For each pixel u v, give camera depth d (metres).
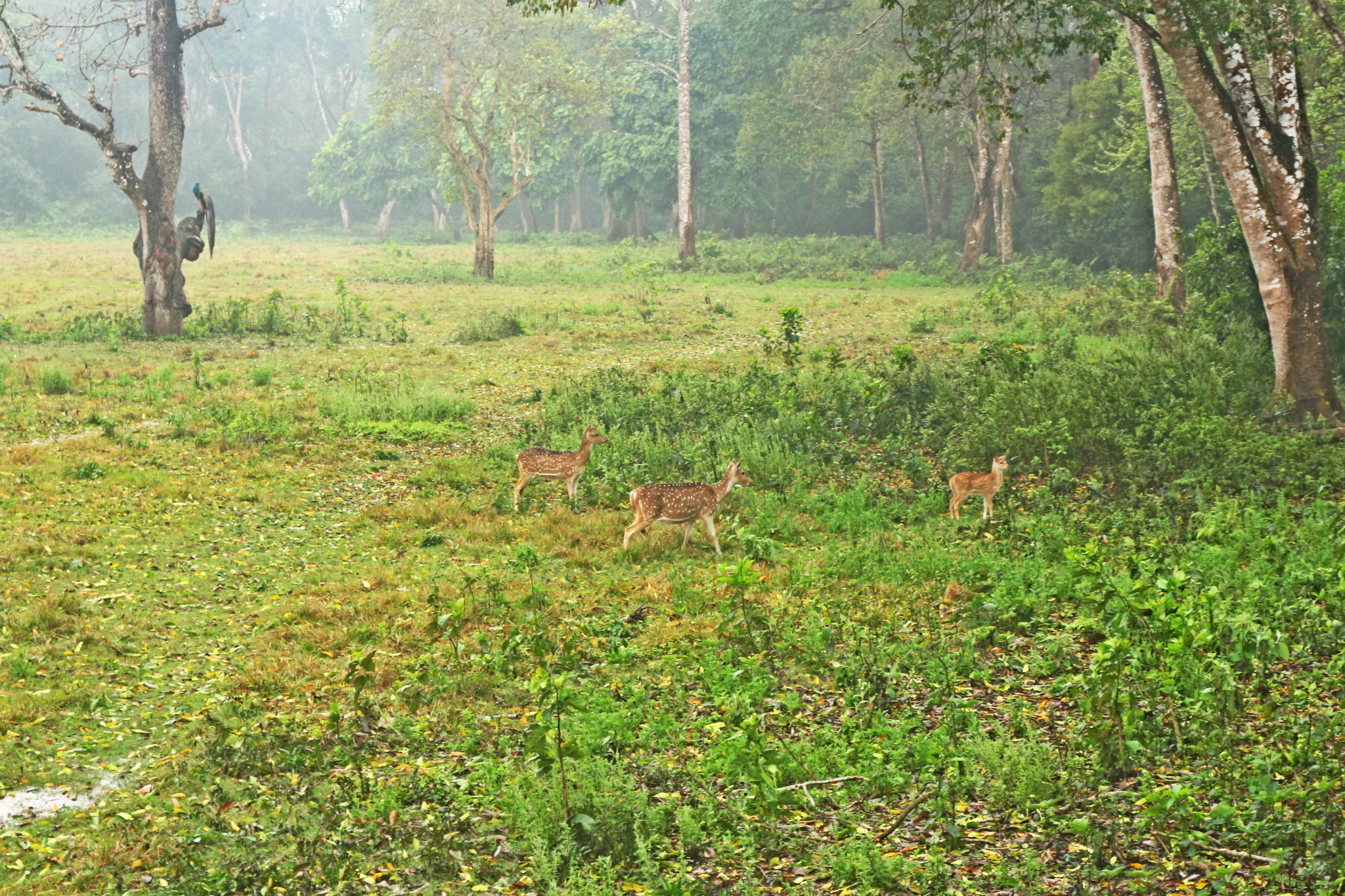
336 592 11.26
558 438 17.09
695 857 6.27
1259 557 10.41
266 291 38.34
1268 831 5.83
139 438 17.52
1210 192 35.12
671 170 63.78
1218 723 7.14
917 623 9.95
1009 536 12.23
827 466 15.48
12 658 9.25
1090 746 7.06
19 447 16.41
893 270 47.88
